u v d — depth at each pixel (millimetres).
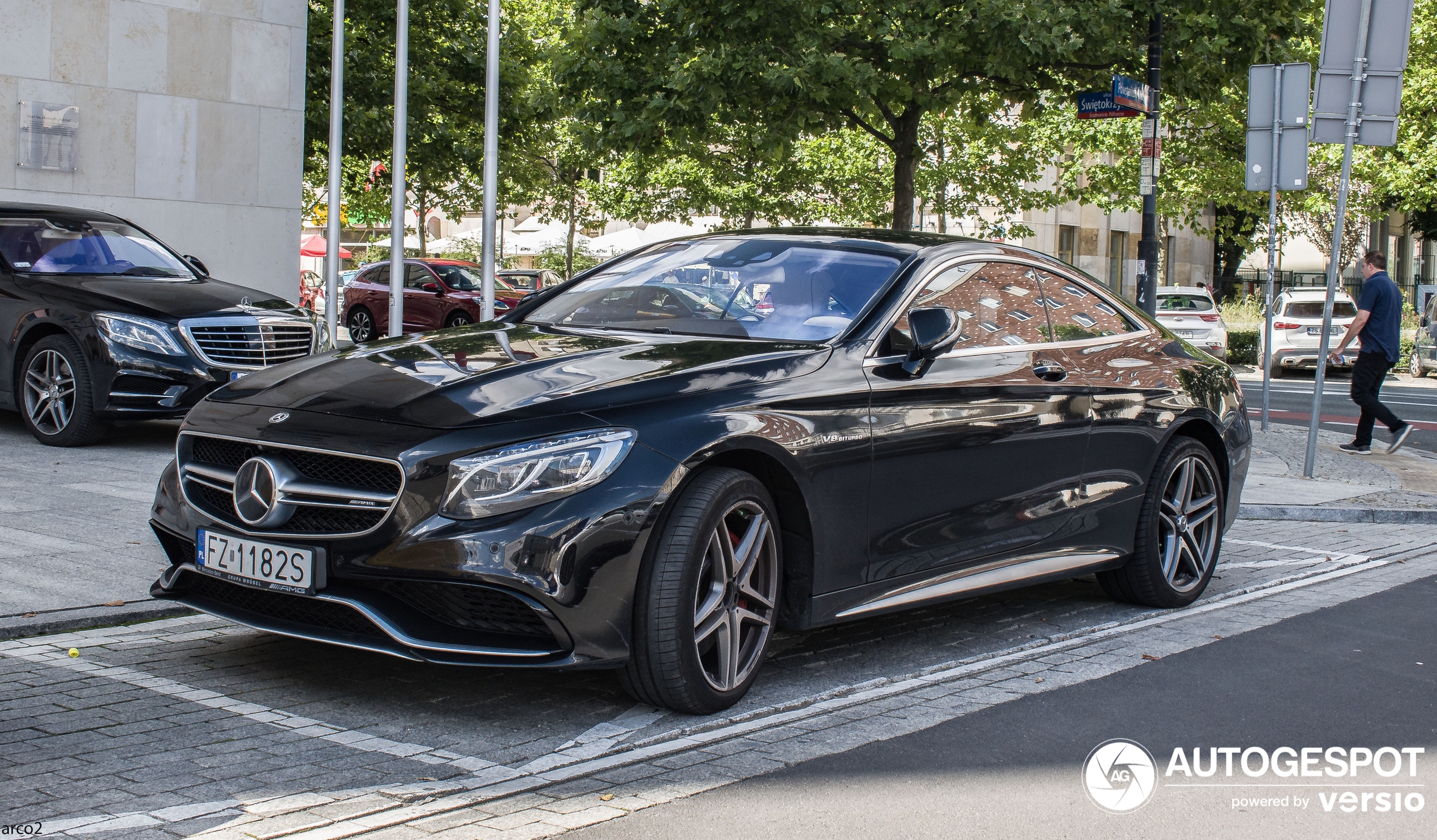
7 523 6516
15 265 9711
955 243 5469
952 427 4898
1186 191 29453
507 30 28062
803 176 29016
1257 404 18812
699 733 4043
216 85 15898
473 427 3918
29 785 3377
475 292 25750
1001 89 14195
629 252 5824
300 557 3959
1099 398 5641
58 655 4578
